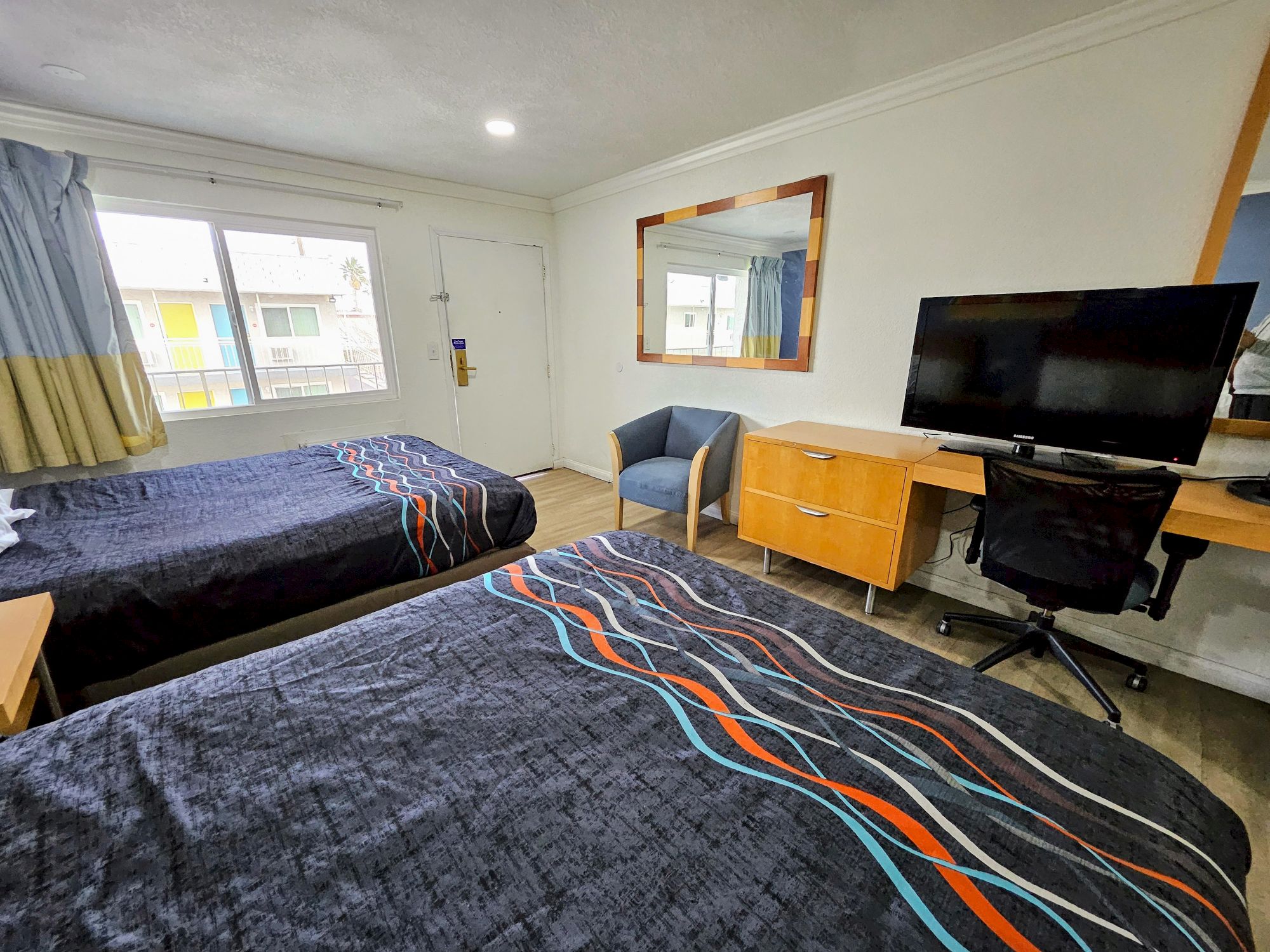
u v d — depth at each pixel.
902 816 0.70
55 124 2.40
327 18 1.70
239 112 2.43
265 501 1.97
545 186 3.76
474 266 3.89
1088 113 1.79
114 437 2.64
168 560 1.50
